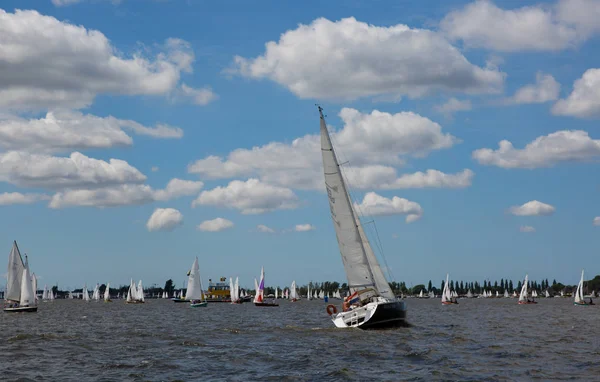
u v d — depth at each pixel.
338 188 61.94
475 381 34.41
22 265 118.88
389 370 38.50
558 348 48.53
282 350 48.78
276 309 163.62
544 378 35.06
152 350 49.69
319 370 38.91
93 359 44.59
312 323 86.62
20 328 78.00
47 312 140.38
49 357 45.81
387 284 63.62
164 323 90.19
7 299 118.31
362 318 60.94
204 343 54.56
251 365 41.31
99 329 75.50
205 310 158.12
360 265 61.75
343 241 62.00
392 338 55.78
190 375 37.72
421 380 35.00
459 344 51.62
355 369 38.97
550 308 159.12
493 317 103.44
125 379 36.56
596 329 70.06
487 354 45.09
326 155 62.12
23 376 37.53
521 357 43.34
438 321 89.44
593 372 36.75
